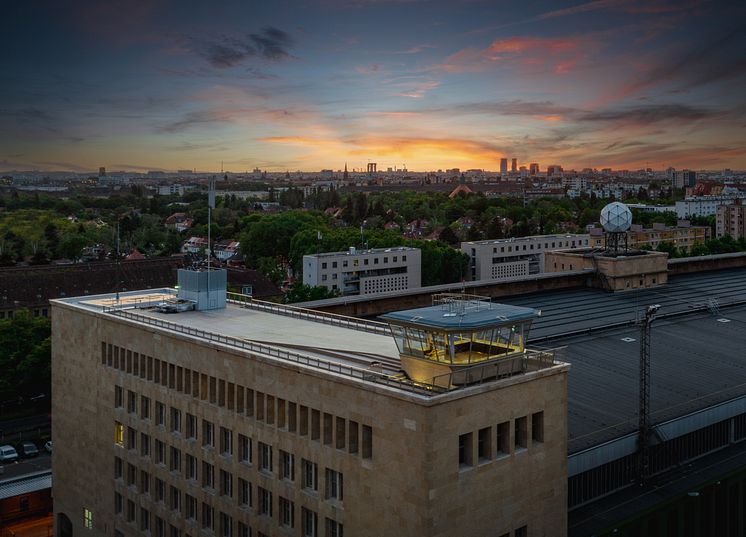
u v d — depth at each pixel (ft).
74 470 275.59
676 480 232.73
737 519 241.35
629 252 437.17
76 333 271.49
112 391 254.47
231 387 210.38
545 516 184.85
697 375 284.00
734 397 262.47
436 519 161.68
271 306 274.16
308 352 208.23
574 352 303.48
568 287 420.77
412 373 177.37
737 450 256.73
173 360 229.04
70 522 283.79
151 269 653.71
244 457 208.95
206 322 247.50
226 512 212.02
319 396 183.83
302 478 190.29
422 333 172.14
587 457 214.28
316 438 186.09
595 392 262.26
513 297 393.70
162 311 263.90
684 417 241.96
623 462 226.99
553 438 185.88
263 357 198.29
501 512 174.91
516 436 180.55
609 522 206.28
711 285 442.09
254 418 202.18
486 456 173.06
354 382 174.19
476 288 379.96
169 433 231.30
